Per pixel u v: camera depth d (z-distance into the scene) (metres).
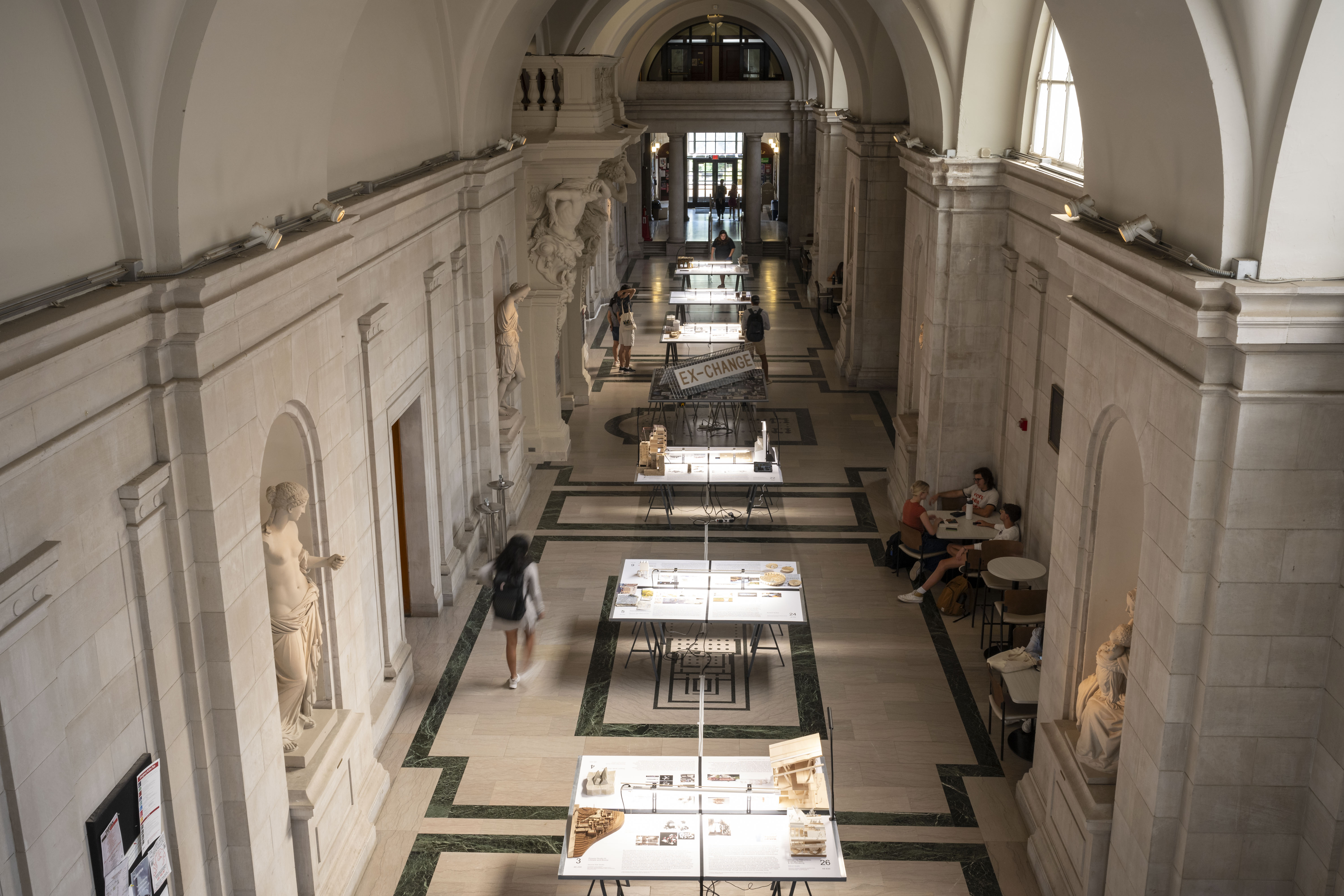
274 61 5.87
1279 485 5.47
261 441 6.15
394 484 10.30
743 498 15.08
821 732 9.50
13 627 4.06
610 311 24.44
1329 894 5.76
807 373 21.70
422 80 10.46
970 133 12.16
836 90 25.88
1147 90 5.93
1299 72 4.81
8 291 4.17
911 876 7.75
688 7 31.55
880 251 19.81
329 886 7.16
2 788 4.14
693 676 10.43
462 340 12.22
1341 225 5.11
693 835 6.85
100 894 4.80
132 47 4.71
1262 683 5.79
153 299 4.95
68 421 4.45
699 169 42.12
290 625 6.96
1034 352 11.41
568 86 14.99
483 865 7.86
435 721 9.66
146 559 5.15
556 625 11.45
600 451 16.98
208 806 5.84
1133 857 6.43
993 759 9.12
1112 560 7.44
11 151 4.18
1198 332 5.31
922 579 12.25
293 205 6.72
